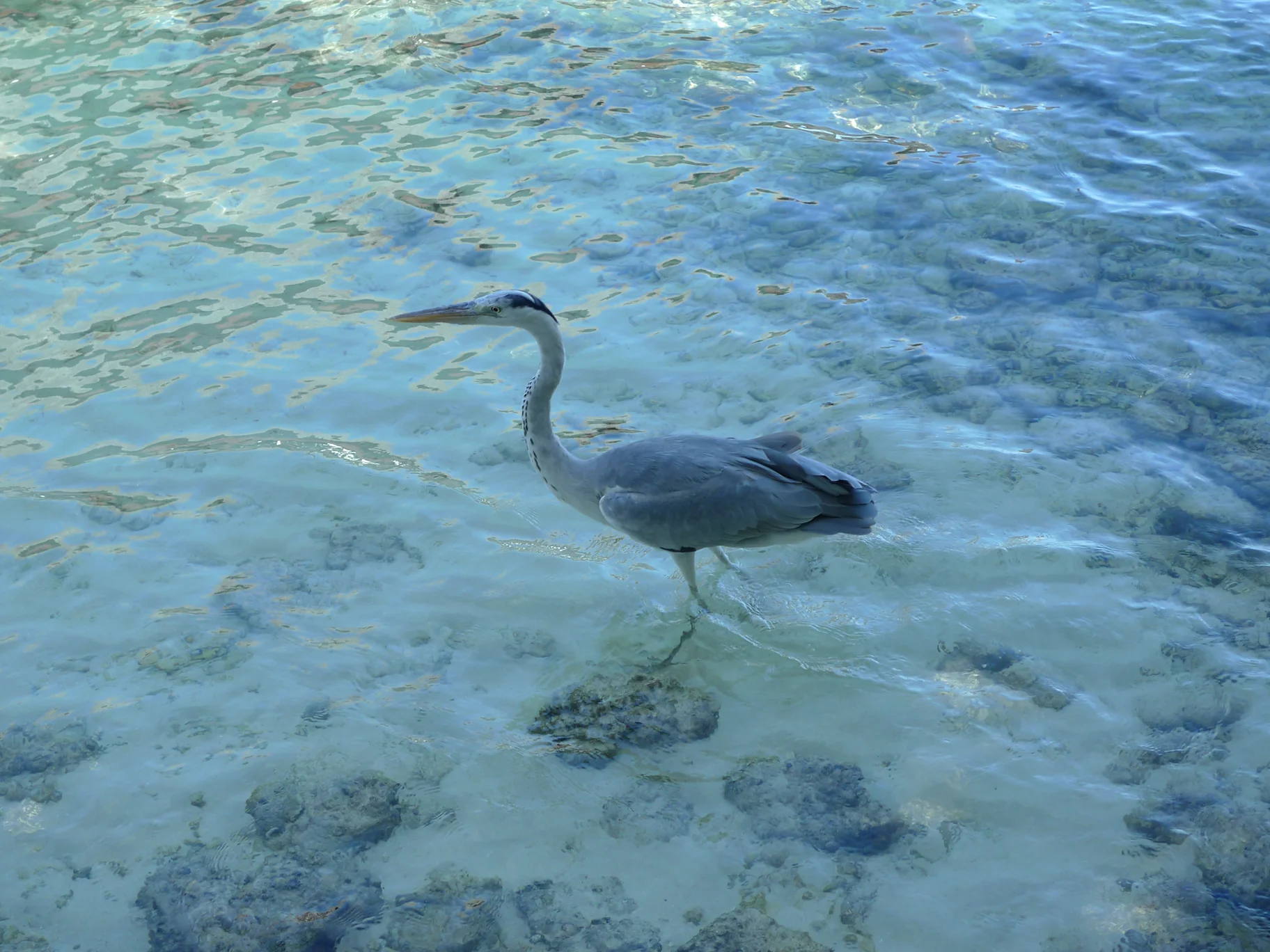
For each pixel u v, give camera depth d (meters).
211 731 2.45
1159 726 2.39
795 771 2.38
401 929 2.20
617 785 2.37
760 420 2.97
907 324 3.20
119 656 2.57
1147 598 2.58
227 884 2.25
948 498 2.78
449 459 2.94
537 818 2.33
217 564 2.72
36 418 3.03
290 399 3.07
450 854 2.29
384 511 2.83
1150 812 2.28
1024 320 3.19
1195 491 2.76
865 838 2.28
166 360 3.17
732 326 3.21
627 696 2.49
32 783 2.38
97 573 2.70
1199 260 3.33
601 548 2.77
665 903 2.22
